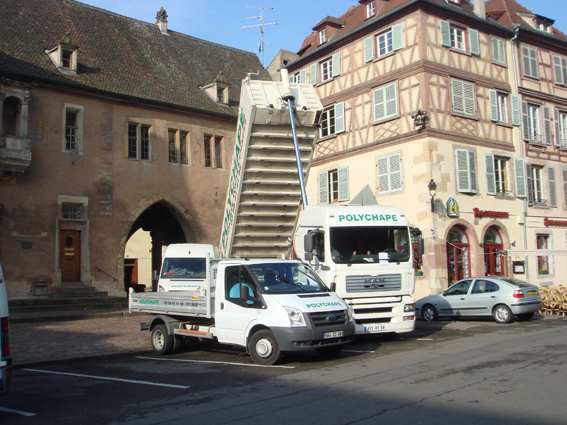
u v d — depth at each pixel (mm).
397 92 22453
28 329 14484
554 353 8867
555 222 25000
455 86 22297
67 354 10758
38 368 9719
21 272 18891
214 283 9766
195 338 11219
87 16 24844
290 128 11898
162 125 23328
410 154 21641
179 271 16359
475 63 23234
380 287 10812
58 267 19719
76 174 20641
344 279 10617
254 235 12805
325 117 26797
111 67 23047
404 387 6695
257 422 5473
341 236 10820
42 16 22969
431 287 20234
